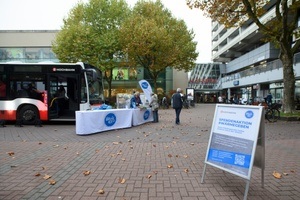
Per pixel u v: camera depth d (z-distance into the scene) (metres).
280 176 4.73
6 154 6.39
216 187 4.23
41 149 6.98
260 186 4.28
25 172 4.95
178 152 6.71
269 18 32.62
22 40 37.62
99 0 27.41
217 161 4.21
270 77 30.12
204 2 16.05
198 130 10.70
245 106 4.04
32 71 12.16
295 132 10.09
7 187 4.18
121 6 28.55
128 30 25.81
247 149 3.82
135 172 4.98
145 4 27.66
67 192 3.98
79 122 9.35
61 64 12.30
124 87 38.09
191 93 34.50
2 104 12.02
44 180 4.51
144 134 9.61
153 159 5.96
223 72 56.84
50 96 12.17
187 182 4.46
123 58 28.56
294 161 5.82
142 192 4.00
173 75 39.88
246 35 40.44
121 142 7.98
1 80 12.09
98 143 7.86
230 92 49.72
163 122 13.80
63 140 8.37
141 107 12.88
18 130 10.67
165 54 26.41
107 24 27.59
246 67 44.47
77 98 12.30
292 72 15.59
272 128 11.20
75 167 5.30
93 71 12.38
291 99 15.69
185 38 28.22
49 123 13.30
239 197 3.83
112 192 3.99
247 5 15.33
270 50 33.53
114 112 10.77
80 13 27.53
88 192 3.98
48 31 37.75
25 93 12.09
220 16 16.66
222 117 4.36
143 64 28.25
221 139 4.26
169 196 3.86
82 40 25.67
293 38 25.98
